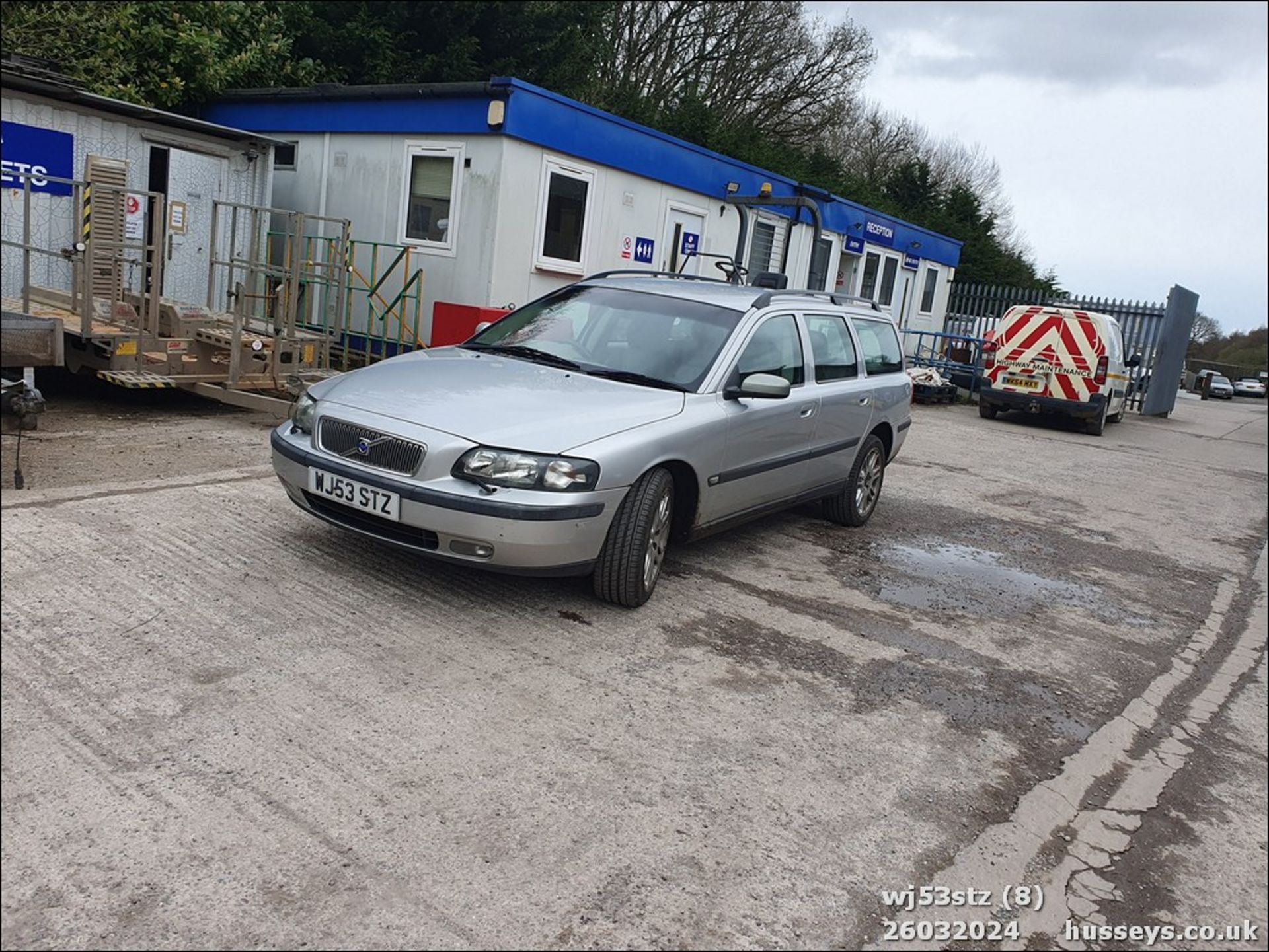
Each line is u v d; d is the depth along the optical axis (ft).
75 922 7.97
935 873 10.25
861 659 15.74
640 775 11.23
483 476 14.03
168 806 9.55
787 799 11.20
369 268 38.40
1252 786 13.35
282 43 49.03
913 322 72.69
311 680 12.35
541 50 59.98
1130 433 57.98
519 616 15.31
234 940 7.98
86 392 28.22
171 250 34.81
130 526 16.76
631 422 15.46
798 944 8.83
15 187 30.35
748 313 19.10
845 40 96.43
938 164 157.58
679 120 74.28
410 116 36.19
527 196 35.32
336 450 15.10
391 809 9.95
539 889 9.05
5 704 10.87
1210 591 23.31
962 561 22.76
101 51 41.68
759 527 23.24
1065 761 13.26
